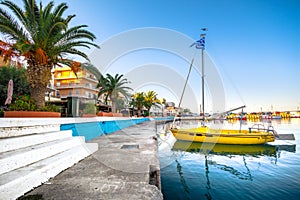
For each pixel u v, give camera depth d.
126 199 2.23
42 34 7.94
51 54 8.38
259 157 8.98
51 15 8.19
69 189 2.52
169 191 4.63
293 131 20.97
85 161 4.07
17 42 7.16
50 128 4.99
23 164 2.89
